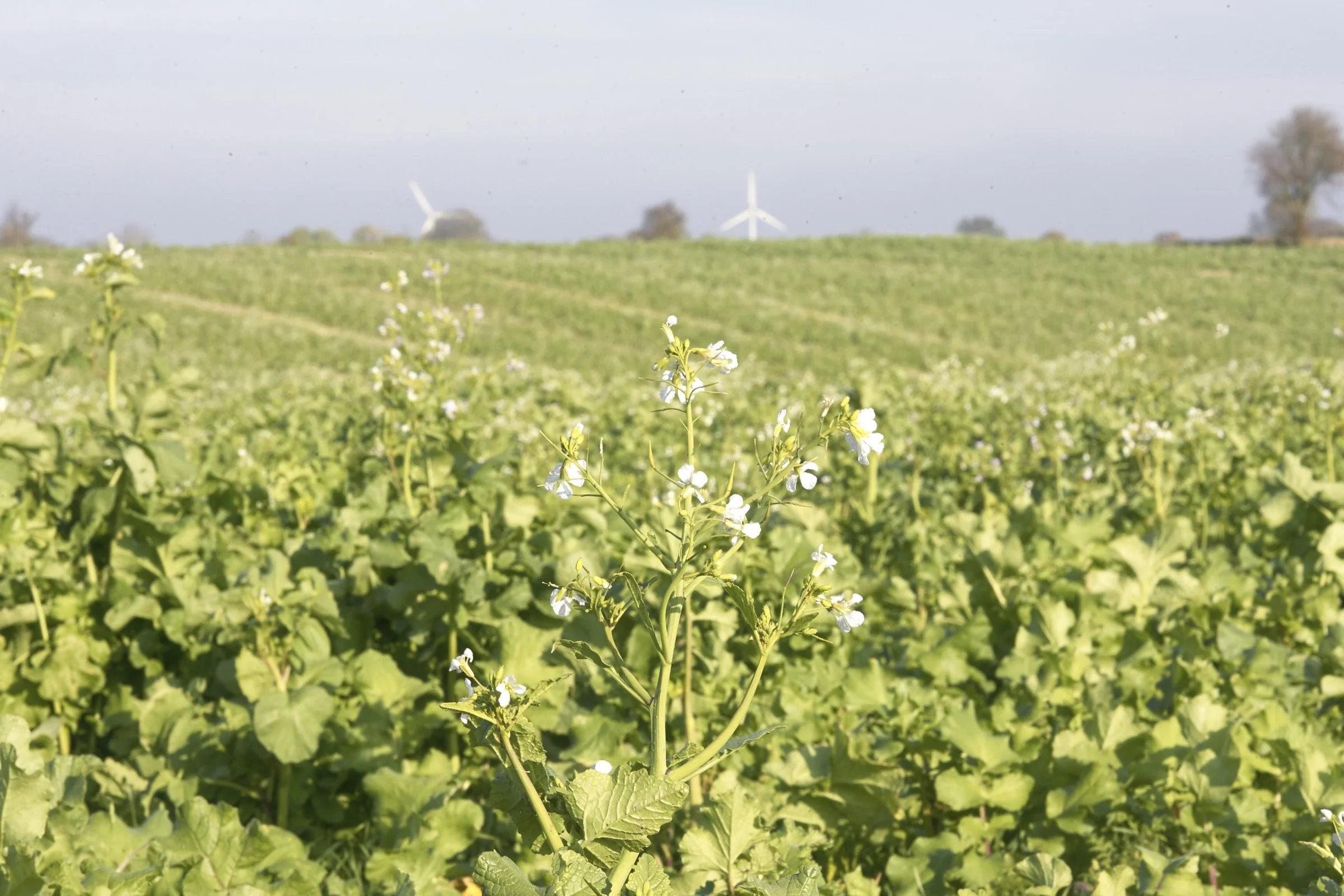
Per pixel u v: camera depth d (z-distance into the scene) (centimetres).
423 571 496
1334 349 3991
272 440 1354
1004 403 1257
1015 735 407
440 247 7162
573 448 227
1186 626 550
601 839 214
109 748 520
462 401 640
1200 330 4725
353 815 449
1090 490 955
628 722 433
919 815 413
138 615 523
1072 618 500
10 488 544
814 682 477
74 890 280
